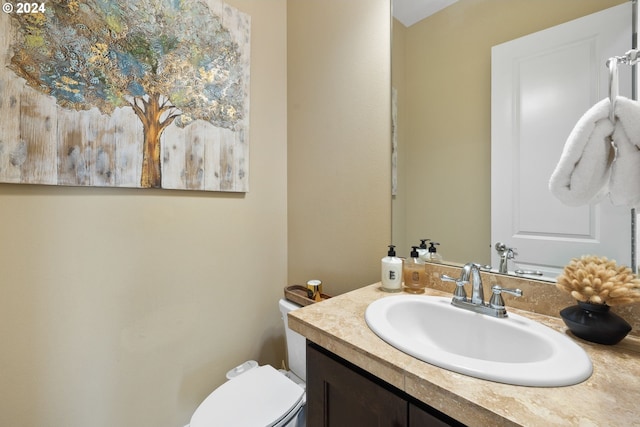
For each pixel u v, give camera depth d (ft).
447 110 3.28
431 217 3.45
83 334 3.37
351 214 4.29
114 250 3.54
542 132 2.61
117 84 3.42
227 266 4.61
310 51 4.86
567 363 1.75
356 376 2.15
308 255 5.00
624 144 1.78
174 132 3.89
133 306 3.71
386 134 3.84
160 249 3.91
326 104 4.61
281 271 5.37
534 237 2.67
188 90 4.01
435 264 3.39
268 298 5.18
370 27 3.98
